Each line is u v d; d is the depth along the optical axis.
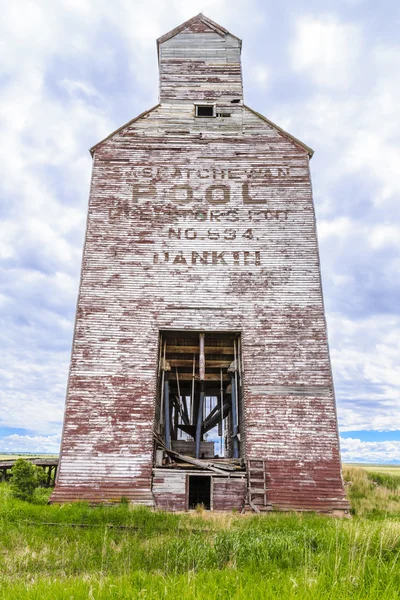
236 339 21.08
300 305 20.92
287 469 18.36
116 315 20.64
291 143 24.05
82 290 21.00
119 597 5.77
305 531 10.88
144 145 23.89
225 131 24.28
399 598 5.34
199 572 7.42
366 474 30.28
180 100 25.02
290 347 20.25
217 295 21.09
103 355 19.98
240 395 21.11
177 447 23.77
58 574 8.48
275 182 23.28
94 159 23.55
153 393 19.50
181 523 14.03
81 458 18.36
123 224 22.25
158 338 20.41
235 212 22.64
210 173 23.42
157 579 6.75
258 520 14.87
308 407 19.30
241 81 25.66
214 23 27.03
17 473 18.42
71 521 14.09
